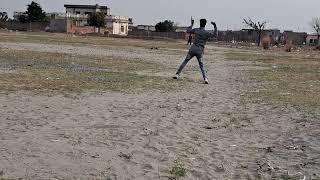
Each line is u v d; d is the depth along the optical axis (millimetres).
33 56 28672
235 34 135875
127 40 83000
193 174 6426
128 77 19344
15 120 9531
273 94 15633
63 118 9953
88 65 24500
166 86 16953
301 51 70812
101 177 6117
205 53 50750
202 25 19047
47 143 7703
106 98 13227
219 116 11125
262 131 9508
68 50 38500
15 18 140750
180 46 64625
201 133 9109
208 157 7324
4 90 13703
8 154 6945
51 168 6387
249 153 7680
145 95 14312
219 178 6297
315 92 16406
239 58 42281
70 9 140250
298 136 9070
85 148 7504
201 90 16375
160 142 8164
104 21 123438
